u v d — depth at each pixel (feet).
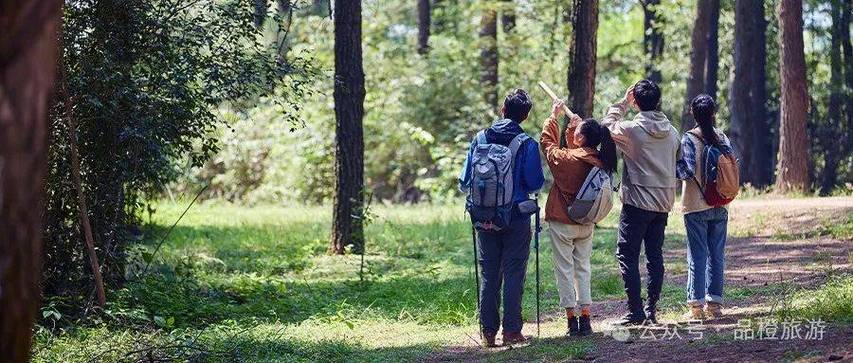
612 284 40.45
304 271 50.83
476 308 36.42
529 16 121.19
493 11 115.96
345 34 55.47
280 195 109.09
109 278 37.88
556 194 29.09
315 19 94.99
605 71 132.77
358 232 55.21
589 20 60.80
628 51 162.09
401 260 53.83
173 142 38.29
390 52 118.32
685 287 39.06
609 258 50.65
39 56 13.96
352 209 56.44
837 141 118.32
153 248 56.44
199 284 43.42
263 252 59.21
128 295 35.81
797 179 83.25
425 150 113.80
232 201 111.55
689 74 100.99
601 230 63.26
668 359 24.34
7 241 13.78
